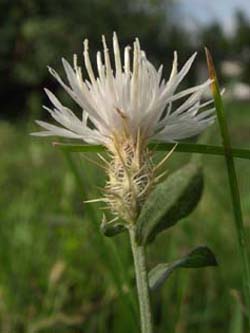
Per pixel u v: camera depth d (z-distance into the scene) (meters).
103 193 0.05
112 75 0.05
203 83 0.05
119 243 0.12
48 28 1.15
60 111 0.06
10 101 1.24
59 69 1.15
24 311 0.12
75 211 0.16
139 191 0.05
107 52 0.05
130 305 0.09
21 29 1.17
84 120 0.06
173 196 0.05
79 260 0.14
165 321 0.11
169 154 0.05
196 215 0.16
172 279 0.12
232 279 0.14
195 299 0.13
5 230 0.15
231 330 0.11
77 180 0.10
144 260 0.05
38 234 0.15
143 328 0.05
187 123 0.05
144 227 0.05
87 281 0.13
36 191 0.20
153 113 0.05
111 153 0.06
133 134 0.05
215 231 0.15
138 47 0.05
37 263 0.14
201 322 0.12
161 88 0.05
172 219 0.05
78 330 0.12
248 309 0.06
